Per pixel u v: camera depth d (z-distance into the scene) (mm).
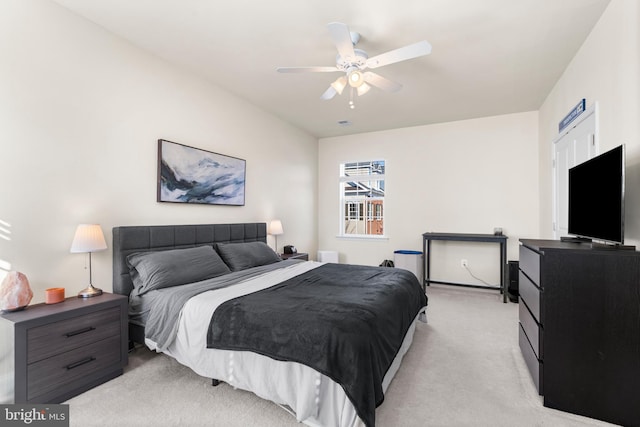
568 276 1735
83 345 1931
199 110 3283
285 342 1630
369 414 1407
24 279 1865
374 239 5434
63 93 2205
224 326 1834
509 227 4480
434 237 4566
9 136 1946
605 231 1798
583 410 1706
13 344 1640
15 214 1975
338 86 2730
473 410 1771
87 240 2139
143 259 2457
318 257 5473
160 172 2859
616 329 1641
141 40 2605
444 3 2107
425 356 2455
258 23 2359
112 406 1782
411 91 3627
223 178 3566
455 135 4816
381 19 2287
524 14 2227
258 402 1811
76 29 2273
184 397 1863
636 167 1854
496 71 3109
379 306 1950
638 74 1822
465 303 3975
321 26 2393
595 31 2363
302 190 5328
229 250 3246
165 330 2062
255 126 4141
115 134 2527
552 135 3592
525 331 2268
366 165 5617
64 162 2211
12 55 1957
